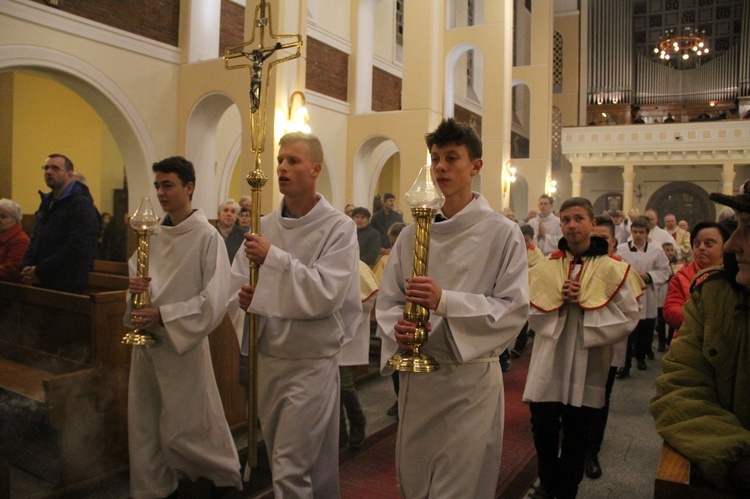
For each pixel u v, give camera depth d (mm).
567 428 3066
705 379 1676
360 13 12383
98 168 12562
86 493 3283
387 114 11703
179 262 2971
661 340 7871
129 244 6547
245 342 2613
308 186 2557
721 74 22984
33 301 3883
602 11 23984
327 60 11711
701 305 1735
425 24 11258
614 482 3682
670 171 22125
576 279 3143
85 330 3533
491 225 2123
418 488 2141
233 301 2729
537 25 17484
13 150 11242
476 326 1959
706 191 21594
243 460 3689
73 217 3955
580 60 24234
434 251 2146
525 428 4715
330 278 2408
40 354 3799
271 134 8570
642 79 24062
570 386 3041
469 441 2033
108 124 8609
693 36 20750
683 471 1468
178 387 2918
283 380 2479
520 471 3789
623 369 6406
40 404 3189
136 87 8633
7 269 4480
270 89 8586
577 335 3092
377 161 14297
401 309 2180
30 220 9359
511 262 2088
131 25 8547
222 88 8875
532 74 17531
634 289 3762
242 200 6129
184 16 9281
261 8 2469
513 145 22859
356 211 6746
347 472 3650
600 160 20578
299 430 2416
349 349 3336
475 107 18703
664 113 23766
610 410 5262
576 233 3199
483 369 2090
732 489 1442
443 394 2072
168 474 2996
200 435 2963
